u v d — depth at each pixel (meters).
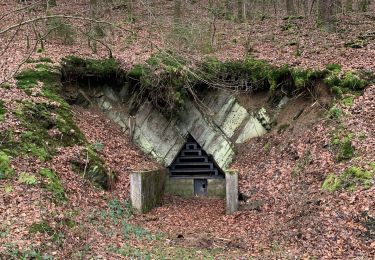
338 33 18.95
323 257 8.33
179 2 20.95
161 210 13.14
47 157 11.20
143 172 12.27
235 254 8.97
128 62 16.42
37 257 7.21
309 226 9.80
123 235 9.62
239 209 12.48
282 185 12.47
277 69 15.72
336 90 13.84
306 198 11.16
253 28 21.73
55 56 16.09
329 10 19.53
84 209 10.37
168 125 16.59
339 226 9.22
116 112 16.28
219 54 17.67
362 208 9.36
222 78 16.28
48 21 18.61
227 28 21.92
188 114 16.61
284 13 25.66
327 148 12.34
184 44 17.59
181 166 17.16
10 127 11.29
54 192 9.94
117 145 14.88
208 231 10.91
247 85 16.36
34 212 8.69
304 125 13.97
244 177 13.94
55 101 13.75
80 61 16.09
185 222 11.87
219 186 16.30
